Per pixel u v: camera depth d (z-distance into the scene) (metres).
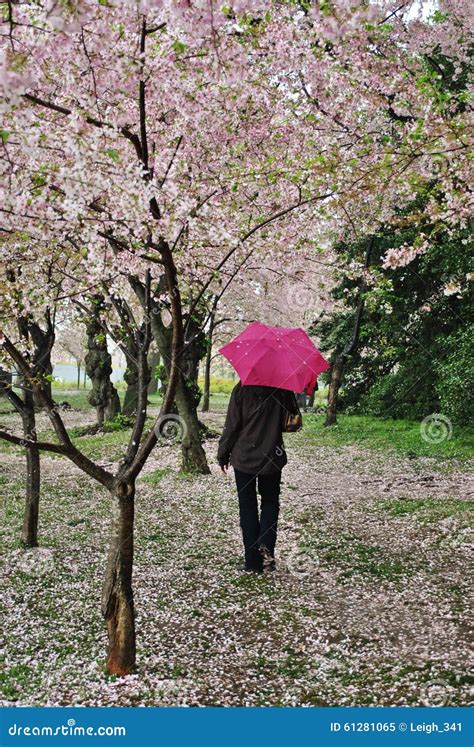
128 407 23.55
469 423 16.52
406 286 19.75
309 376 6.05
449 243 16.38
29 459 7.83
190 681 4.30
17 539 8.09
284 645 4.91
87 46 3.90
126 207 3.58
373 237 17.75
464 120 5.41
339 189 5.72
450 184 6.01
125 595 4.54
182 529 8.66
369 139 6.03
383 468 13.63
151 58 4.50
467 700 3.92
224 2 3.74
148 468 14.16
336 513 9.34
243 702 4.04
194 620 5.46
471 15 8.23
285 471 13.57
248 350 6.08
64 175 3.42
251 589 6.18
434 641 4.84
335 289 21.11
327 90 7.08
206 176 6.82
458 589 5.98
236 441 6.57
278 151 7.93
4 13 3.49
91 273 5.36
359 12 3.20
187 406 12.93
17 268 6.10
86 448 17.34
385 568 6.70
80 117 3.50
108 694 4.17
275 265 9.09
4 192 3.46
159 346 11.84
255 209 7.22
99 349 22.31
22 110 3.31
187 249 6.45
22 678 4.45
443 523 8.35
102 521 9.26
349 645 4.84
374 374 25.41
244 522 6.67
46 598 6.09
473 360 15.36
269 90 7.11
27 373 4.75
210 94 5.13
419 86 5.57
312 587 6.20
